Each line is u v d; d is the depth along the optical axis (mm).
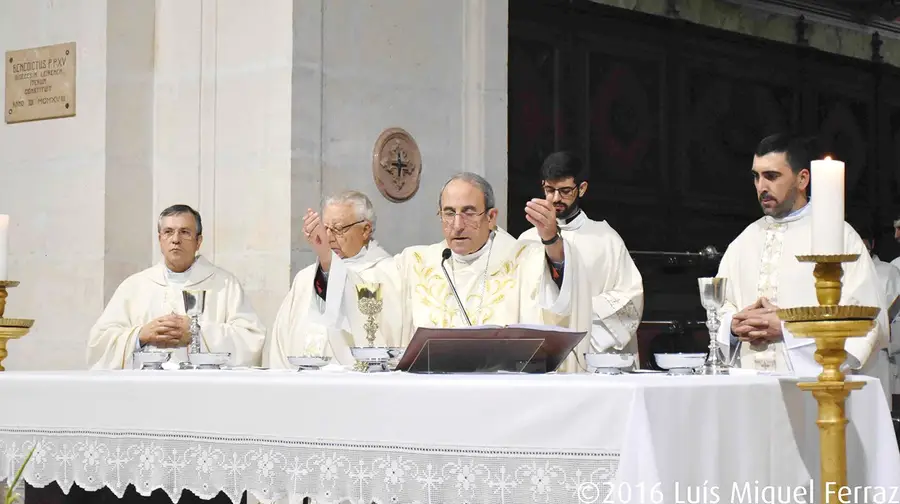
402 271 11234
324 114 15594
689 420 6633
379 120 16094
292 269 15219
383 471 7082
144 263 16500
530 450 6633
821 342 7359
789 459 7531
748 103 22547
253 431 7574
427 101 16578
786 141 11234
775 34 23625
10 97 17078
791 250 11297
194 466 7805
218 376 7828
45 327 16656
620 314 12891
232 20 15961
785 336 8695
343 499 7215
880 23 24766
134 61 16500
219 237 15891
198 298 9898
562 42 20141
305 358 9188
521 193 19469
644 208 21094
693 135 21797
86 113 16422
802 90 23266
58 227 16594
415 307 10992
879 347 10234
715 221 22047
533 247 10883
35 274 16766
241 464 7613
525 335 7914
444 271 10695
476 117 16922
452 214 10664
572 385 6547
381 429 7102
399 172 16188
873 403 8055
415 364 8062
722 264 11812
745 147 22453
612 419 6434
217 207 15953
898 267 21484
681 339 21156
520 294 10719
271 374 8094
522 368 8086
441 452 6887
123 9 16422
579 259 9711
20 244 16906
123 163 16359
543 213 9461
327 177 15586
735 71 22375
